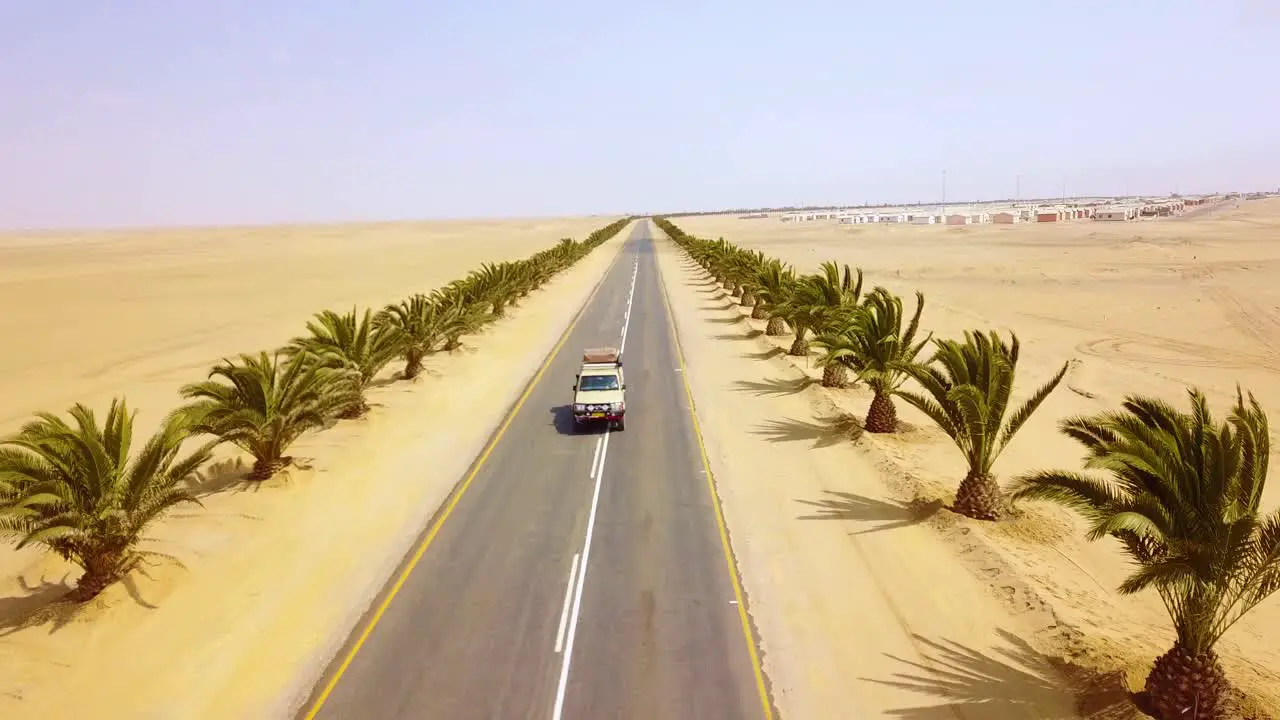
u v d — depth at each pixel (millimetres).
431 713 10930
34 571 15609
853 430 24047
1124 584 9719
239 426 18953
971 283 64250
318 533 17141
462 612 13719
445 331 36031
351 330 27344
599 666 12016
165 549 16078
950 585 14406
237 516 17922
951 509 17641
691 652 12359
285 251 140750
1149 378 31516
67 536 13438
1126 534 10883
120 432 14953
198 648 12648
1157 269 68250
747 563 15477
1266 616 13836
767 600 14008
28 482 13703
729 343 41656
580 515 18047
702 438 24016
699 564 15445
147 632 13102
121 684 11672
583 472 21031
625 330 46281
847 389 29875
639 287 69688
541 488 19844
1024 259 83188
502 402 29047
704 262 80500
